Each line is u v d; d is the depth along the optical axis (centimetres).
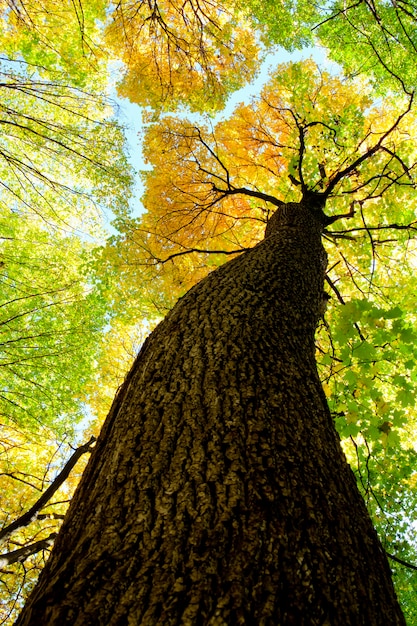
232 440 122
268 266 259
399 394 291
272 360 168
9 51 682
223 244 655
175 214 643
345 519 112
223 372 154
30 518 380
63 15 626
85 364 722
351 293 579
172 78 676
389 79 608
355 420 296
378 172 485
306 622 80
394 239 487
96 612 80
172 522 98
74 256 836
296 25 659
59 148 673
